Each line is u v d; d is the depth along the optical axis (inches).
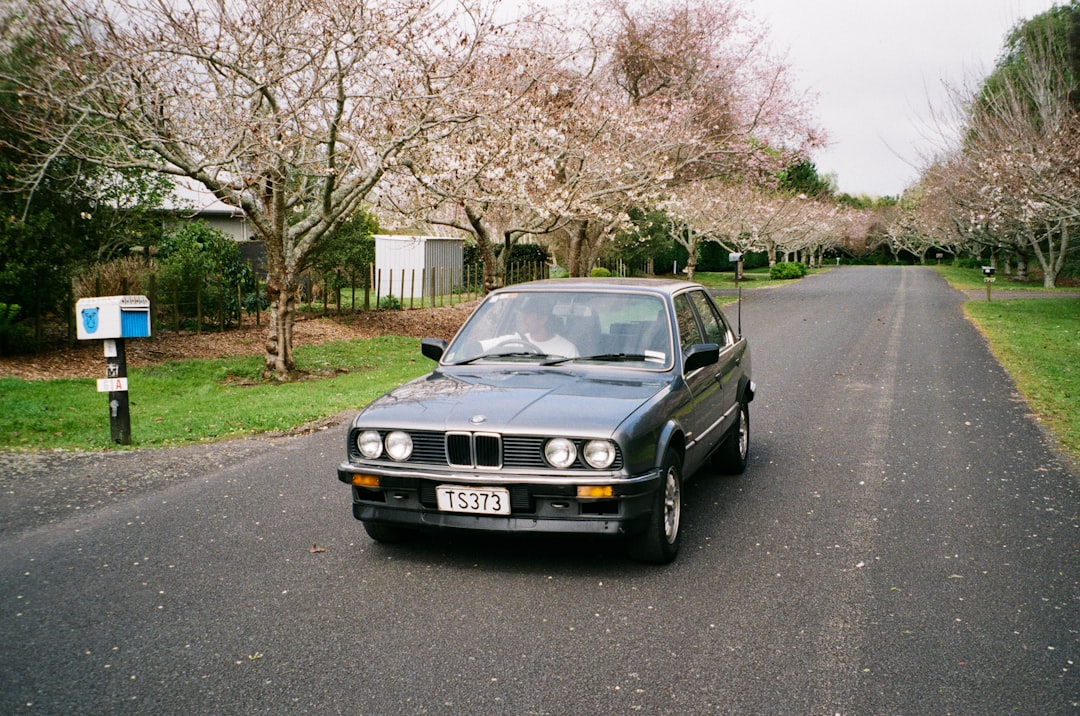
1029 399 433.7
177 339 631.2
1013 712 132.7
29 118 458.9
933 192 1875.0
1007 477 281.9
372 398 446.6
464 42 512.1
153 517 238.1
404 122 527.8
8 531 225.6
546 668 147.3
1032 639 158.9
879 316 998.4
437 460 190.4
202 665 148.6
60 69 426.6
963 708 134.0
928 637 159.9
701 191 1552.7
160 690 139.7
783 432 358.0
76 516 239.1
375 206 650.8
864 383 492.4
